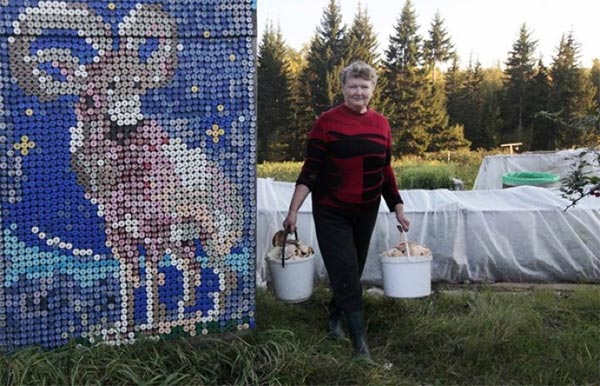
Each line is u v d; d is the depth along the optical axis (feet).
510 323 11.56
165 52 9.77
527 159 27.43
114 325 10.14
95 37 9.46
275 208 15.93
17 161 9.37
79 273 9.89
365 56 122.93
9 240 9.52
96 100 9.57
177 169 10.08
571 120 12.41
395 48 121.08
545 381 10.04
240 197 10.44
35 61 9.25
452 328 11.66
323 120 10.79
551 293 14.29
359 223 11.20
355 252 10.87
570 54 116.98
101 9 9.45
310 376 9.67
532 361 10.56
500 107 120.78
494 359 10.76
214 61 10.00
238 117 10.22
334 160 10.67
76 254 9.83
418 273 11.58
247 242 10.62
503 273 16.08
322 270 15.75
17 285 9.65
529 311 12.47
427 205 16.44
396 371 10.46
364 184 10.76
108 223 9.89
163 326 10.37
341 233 10.80
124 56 9.61
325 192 10.84
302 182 10.93
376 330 12.21
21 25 9.13
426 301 13.53
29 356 9.28
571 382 10.00
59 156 9.54
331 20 123.13
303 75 120.88
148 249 10.14
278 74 116.37
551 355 10.75
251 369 9.50
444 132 113.80
